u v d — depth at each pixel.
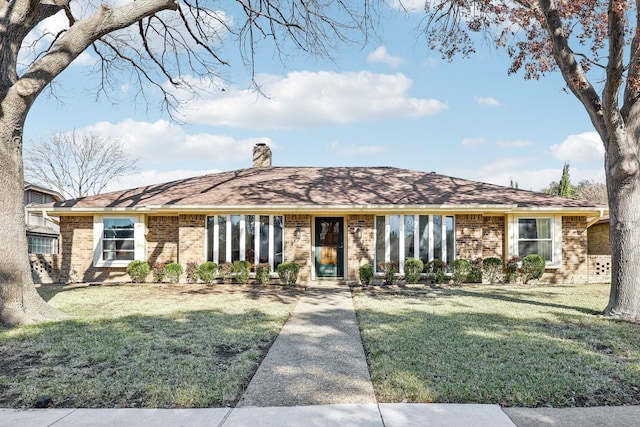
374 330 7.64
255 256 15.71
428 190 16.84
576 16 10.99
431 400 4.46
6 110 8.23
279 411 4.20
